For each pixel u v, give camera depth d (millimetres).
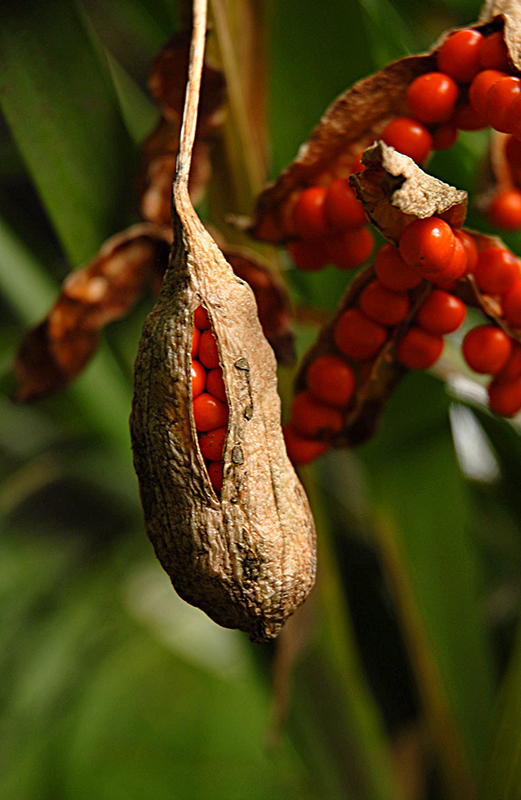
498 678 535
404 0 617
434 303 382
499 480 533
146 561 778
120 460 624
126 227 435
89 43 429
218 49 415
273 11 430
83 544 700
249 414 361
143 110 538
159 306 361
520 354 391
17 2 425
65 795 772
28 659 713
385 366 391
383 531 472
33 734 756
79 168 432
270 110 448
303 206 391
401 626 486
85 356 419
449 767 482
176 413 359
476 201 425
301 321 436
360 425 397
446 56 375
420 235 360
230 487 360
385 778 484
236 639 520
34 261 513
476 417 473
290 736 502
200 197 415
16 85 426
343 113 384
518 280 385
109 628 783
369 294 381
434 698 479
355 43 437
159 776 787
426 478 466
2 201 515
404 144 379
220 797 776
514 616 587
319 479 543
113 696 867
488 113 368
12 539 707
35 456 651
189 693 862
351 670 473
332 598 460
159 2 478
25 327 571
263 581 361
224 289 360
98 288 412
